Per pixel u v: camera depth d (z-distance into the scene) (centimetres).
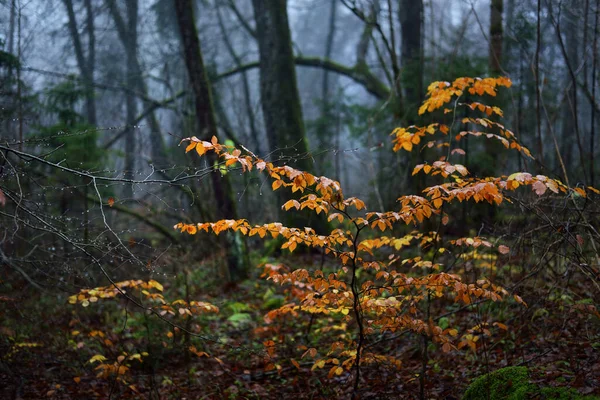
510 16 1238
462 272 642
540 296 514
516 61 1243
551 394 368
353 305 420
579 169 915
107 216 1100
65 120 1038
